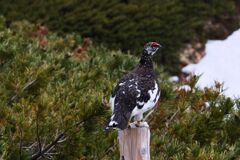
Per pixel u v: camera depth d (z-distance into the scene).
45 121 10.13
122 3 32.53
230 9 35.78
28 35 20.75
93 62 15.98
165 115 12.74
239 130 11.96
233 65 32.75
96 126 10.30
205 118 11.83
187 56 32.41
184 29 33.06
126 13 32.06
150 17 32.38
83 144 10.54
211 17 35.03
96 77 13.76
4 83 11.96
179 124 11.67
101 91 12.17
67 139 10.16
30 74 11.91
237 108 12.27
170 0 34.25
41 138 10.39
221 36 34.91
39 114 10.05
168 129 12.06
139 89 9.88
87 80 13.19
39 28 21.34
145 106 9.90
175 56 31.77
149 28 31.72
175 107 13.15
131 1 33.44
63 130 9.88
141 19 31.95
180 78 31.25
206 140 11.83
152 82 10.27
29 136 9.85
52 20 30.30
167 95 12.78
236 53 33.78
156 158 10.30
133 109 9.65
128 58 16.25
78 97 11.54
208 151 10.21
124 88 9.88
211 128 11.80
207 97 12.88
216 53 33.56
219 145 11.53
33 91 12.12
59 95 11.31
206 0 35.44
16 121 9.70
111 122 9.22
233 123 12.02
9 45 15.12
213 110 11.87
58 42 19.02
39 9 30.70
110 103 10.02
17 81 11.41
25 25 21.36
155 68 16.38
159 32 31.83
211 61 32.81
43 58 15.20
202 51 33.47
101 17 30.92
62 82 13.35
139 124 9.35
